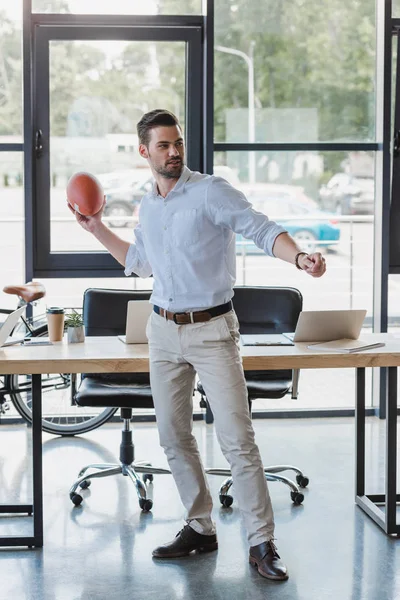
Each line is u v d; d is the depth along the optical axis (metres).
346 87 6.03
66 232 5.98
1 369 3.72
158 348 3.70
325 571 3.64
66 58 5.83
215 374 3.58
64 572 3.64
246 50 5.92
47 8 5.78
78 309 6.03
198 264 3.57
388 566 3.68
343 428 5.98
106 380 4.85
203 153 5.99
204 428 5.96
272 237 3.44
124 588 3.49
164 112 3.59
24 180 5.83
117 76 5.88
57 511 4.36
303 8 5.93
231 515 4.32
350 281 6.85
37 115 5.84
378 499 4.47
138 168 5.98
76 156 5.92
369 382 6.52
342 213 6.18
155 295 3.72
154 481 4.85
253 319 5.04
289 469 4.75
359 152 6.12
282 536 4.03
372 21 6.00
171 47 5.89
